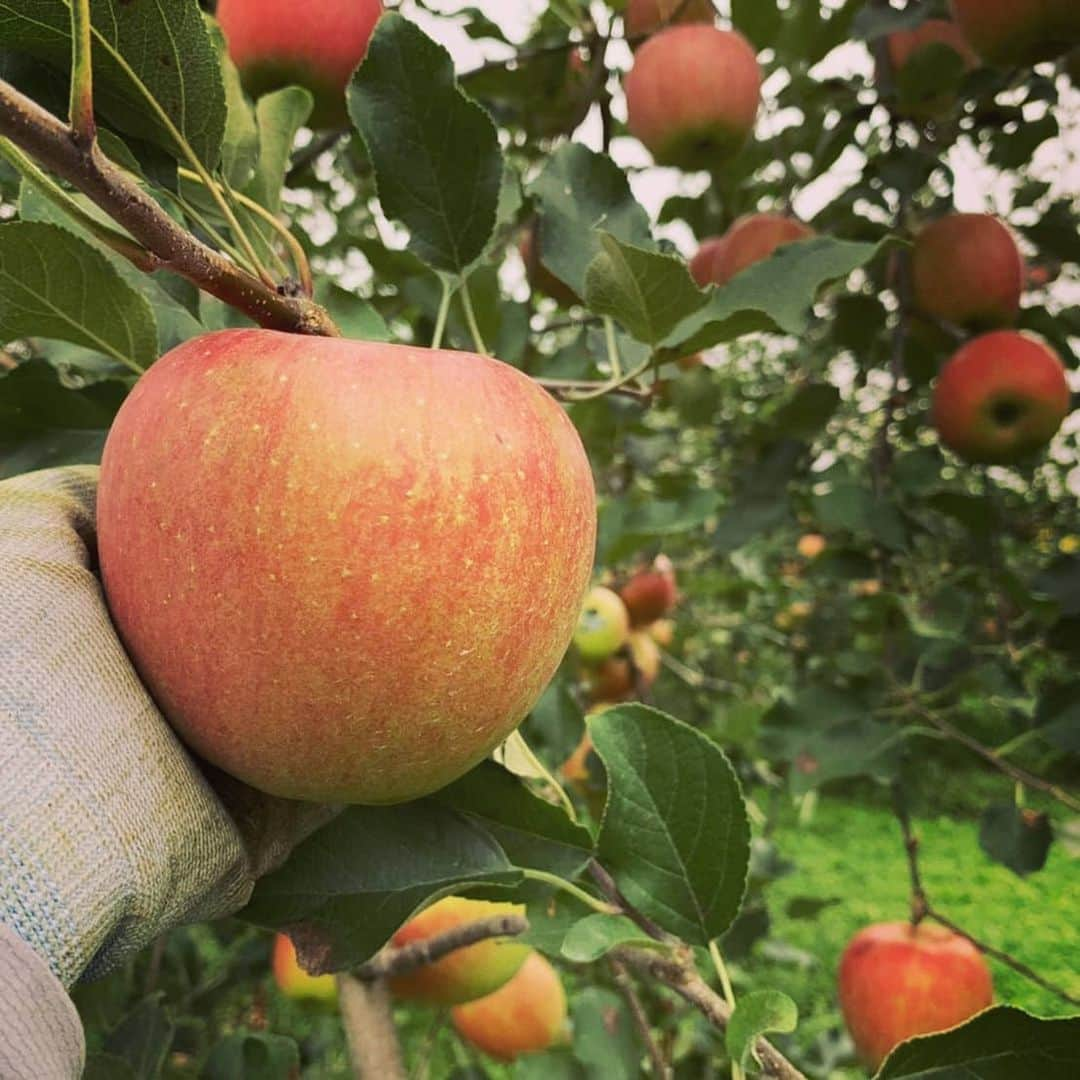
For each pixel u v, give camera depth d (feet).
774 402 3.41
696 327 1.13
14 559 0.71
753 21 2.03
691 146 1.88
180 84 0.76
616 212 1.29
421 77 1.01
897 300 2.10
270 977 2.21
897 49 1.98
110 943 0.62
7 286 0.85
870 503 1.95
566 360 1.96
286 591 0.64
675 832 0.92
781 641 3.60
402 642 0.66
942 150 2.07
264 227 1.10
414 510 0.65
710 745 0.93
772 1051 0.80
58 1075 0.51
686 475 2.52
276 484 0.64
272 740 0.69
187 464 0.66
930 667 2.13
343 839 0.89
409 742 0.70
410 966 1.29
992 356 1.93
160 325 1.10
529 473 0.70
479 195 1.04
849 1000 1.77
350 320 1.13
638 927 0.91
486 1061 2.75
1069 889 3.10
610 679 2.48
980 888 3.66
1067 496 3.34
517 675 0.73
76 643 0.67
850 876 4.37
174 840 0.66
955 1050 0.81
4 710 0.61
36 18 0.70
